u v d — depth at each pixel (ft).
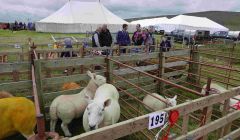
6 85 16.02
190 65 28.71
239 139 15.71
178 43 95.35
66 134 15.87
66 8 92.17
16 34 91.35
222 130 13.39
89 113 13.03
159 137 15.80
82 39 53.36
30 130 13.39
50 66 17.51
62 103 15.44
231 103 18.70
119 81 22.40
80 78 19.20
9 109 12.59
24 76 29.53
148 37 38.99
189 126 18.12
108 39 33.35
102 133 7.10
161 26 121.29
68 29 91.56
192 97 24.68
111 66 20.80
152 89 25.31
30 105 13.37
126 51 33.94
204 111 11.55
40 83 17.01
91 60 19.65
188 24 114.93
